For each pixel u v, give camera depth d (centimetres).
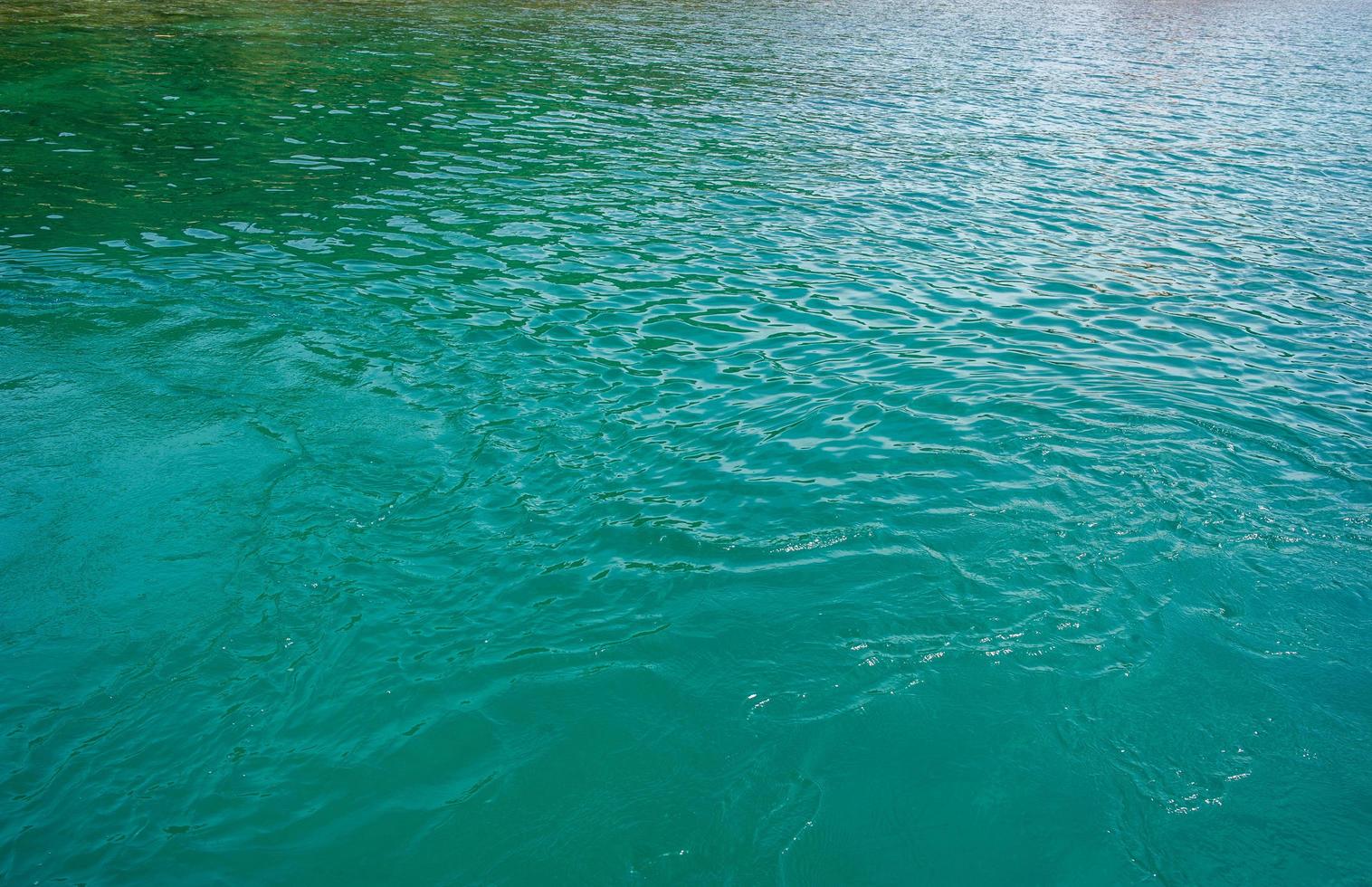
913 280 1419
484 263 1409
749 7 4606
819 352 1152
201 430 938
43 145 1911
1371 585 748
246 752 593
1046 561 761
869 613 705
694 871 525
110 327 1155
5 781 566
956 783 577
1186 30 4841
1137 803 568
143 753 590
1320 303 1392
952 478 872
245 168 1828
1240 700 639
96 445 906
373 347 1123
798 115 2494
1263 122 2672
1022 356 1161
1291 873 527
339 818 552
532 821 552
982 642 680
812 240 1578
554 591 726
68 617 695
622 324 1213
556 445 921
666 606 712
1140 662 668
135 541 775
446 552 768
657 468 886
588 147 2094
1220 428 980
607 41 3425
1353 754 603
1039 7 5522
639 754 594
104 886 507
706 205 1734
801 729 612
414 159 1936
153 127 2073
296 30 3234
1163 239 1670
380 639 679
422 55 2969
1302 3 6738
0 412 959
